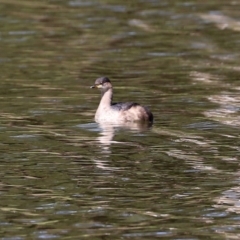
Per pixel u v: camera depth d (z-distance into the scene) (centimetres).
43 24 4288
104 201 1980
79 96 2989
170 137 2491
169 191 2045
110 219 1877
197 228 1831
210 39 4009
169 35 4084
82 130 2562
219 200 1991
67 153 2327
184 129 2580
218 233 1809
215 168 2209
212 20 4388
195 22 4347
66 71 3381
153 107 2847
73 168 2202
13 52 3716
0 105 2847
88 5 4741
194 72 3369
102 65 3494
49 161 2256
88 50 3778
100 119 2684
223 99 2941
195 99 2944
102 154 2319
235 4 4759
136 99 2952
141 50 3784
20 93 3014
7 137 2475
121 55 3688
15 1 4809
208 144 2420
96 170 2186
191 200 1989
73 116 2727
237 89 3083
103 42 3941
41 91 3052
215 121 2667
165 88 3108
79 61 3562
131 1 4838
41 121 2659
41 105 2853
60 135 2503
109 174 2158
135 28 4222
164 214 1908
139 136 2502
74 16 4469
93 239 1772
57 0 4859
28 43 3897
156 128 2592
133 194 2023
